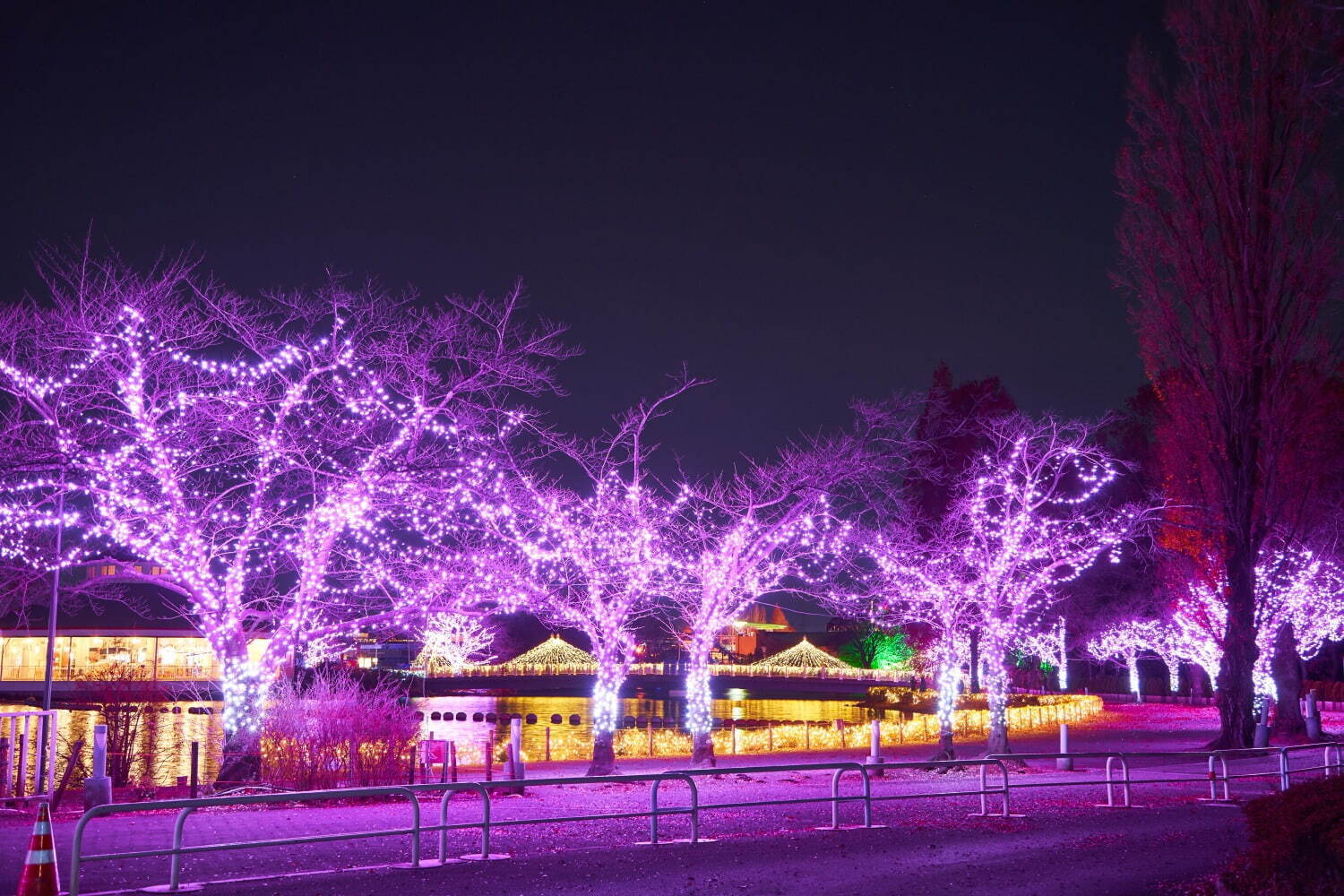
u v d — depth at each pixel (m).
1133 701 72.25
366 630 25.59
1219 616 34.50
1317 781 11.22
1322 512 38.34
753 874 12.78
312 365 22.66
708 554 27.77
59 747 30.81
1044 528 30.25
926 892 11.91
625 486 26.88
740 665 100.44
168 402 21.53
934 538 31.66
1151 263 33.91
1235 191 33.03
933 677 54.53
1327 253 32.38
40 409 20.53
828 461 27.03
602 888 11.80
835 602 29.45
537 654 100.50
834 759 32.47
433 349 23.03
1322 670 69.12
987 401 45.62
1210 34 33.38
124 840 15.03
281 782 21.98
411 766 22.78
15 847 14.19
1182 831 16.91
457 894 11.24
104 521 21.81
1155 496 35.22
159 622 56.81
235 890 11.31
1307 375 33.59
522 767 22.66
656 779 14.60
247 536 22.14
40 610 55.22
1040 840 15.87
